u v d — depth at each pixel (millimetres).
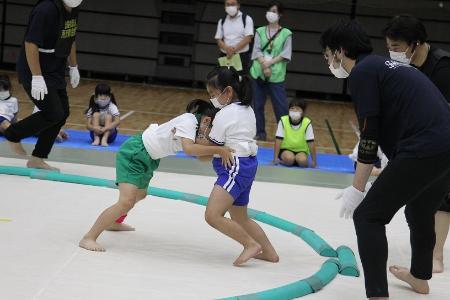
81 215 5258
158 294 3762
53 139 6707
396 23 4055
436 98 3641
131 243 4688
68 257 4242
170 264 4312
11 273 3879
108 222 4473
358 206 3707
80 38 16609
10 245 4383
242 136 4301
